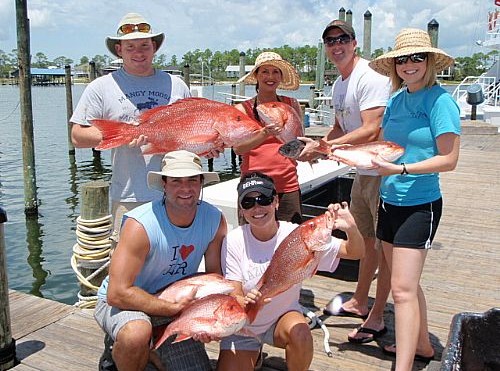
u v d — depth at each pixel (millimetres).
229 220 5047
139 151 3322
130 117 3352
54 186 13469
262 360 3178
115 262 2605
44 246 8672
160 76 3496
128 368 2605
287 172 3725
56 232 9477
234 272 2814
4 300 3148
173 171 2592
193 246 2777
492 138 14664
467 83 23547
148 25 3385
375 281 4508
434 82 2676
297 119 3250
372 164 2721
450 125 2564
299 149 2971
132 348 2539
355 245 2664
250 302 2543
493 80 21031
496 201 7352
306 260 2447
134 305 2594
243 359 2758
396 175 2758
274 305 2723
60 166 16172
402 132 2750
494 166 10148
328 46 3531
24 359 3275
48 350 3393
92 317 3891
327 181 5898
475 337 2176
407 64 2641
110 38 3375
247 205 2674
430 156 2668
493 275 4652
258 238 2807
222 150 3135
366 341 3445
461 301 4113
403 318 2697
